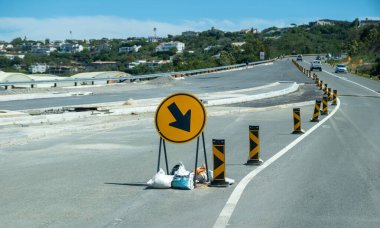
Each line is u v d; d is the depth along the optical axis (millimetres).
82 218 7523
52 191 9320
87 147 15125
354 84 55562
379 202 8484
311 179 10406
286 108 30156
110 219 7469
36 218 7523
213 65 89500
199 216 7605
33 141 16469
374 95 41281
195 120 9570
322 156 13406
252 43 149625
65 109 26594
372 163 12375
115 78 50000
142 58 194875
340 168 11680
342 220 7402
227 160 12797
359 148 14914
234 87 47219
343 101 34969
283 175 10820
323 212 7836
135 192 9227
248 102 33562
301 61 139125
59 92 41688
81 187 9664
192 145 15555
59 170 11461
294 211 7891
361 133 18625
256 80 59375
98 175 10852
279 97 38062
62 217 7578
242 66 95812
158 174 9672
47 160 12859
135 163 12375
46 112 25141
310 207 8141
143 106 27469
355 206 8219
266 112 27484
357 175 10852
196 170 9742
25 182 10148
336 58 161250
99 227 7070
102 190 9391
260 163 12117
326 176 10734
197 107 9562
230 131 19109
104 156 13469
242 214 7711
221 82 55438
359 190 9398
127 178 10539
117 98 35938
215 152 9625
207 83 53750
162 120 9641
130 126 20812
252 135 12172
